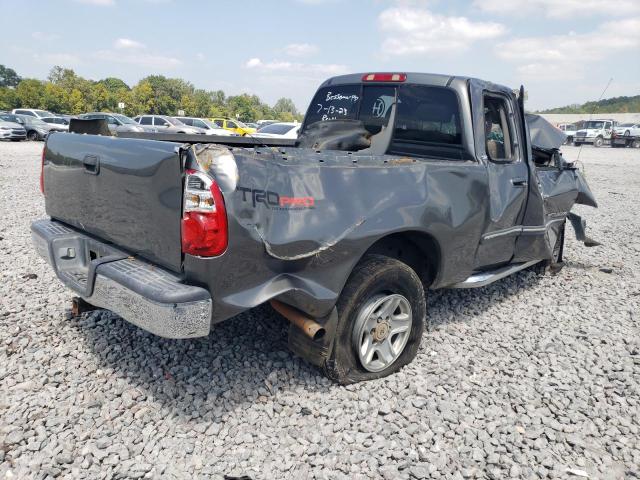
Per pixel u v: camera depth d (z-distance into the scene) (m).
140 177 2.88
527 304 5.37
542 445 3.06
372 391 3.50
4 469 2.64
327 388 3.47
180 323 2.62
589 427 3.26
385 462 2.84
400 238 3.86
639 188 16.20
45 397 3.24
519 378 3.80
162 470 2.69
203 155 2.62
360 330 3.40
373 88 4.95
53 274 5.43
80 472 2.66
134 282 2.75
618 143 41.72
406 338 3.73
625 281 6.32
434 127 4.48
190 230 2.62
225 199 2.63
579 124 44.88
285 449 2.90
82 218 3.49
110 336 4.05
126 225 3.08
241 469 2.73
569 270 6.71
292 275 3.01
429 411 3.32
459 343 4.32
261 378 3.54
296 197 2.92
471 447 3.01
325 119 5.36
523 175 4.77
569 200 6.06
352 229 3.14
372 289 3.40
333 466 2.80
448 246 3.91
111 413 3.11
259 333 4.16
